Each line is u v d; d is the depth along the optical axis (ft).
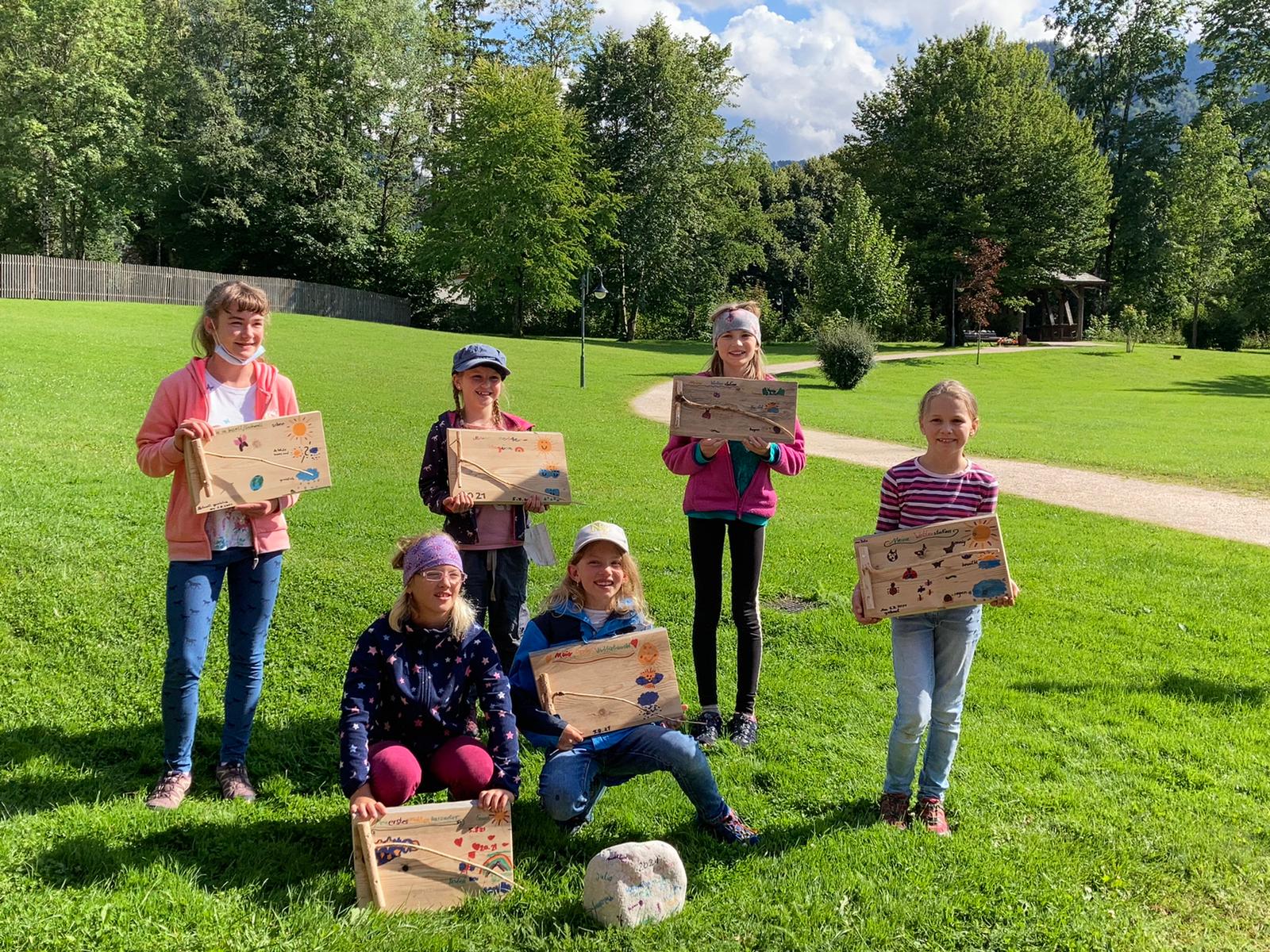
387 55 170.30
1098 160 166.61
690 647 20.12
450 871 10.75
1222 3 168.86
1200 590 25.94
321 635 19.33
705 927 10.30
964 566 12.70
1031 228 161.89
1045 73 185.26
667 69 174.40
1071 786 14.08
